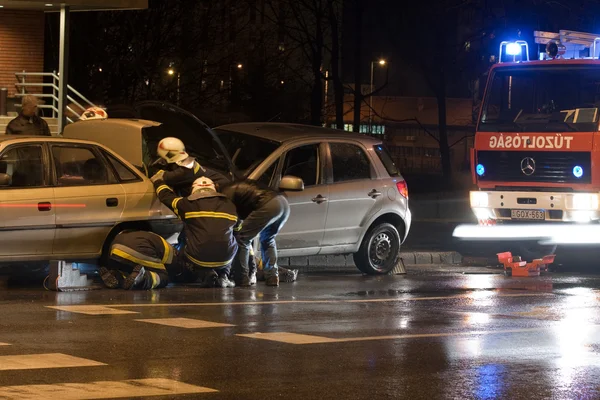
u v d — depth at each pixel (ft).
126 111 53.88
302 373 26.94
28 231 42.52
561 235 60.08
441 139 173.37
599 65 58.80
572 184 59.26
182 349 29.91
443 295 44.98
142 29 153.99
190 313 37.32
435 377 26.78
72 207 43.55
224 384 25.41
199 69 161.17
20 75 83.71
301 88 187.32
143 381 25.45
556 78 60.13
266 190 46.39
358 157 53.47
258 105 178.91
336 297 43.45
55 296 41.63
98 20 146.82
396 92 266.16
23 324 33.99
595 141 58.34
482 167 62.54
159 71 157.38
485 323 36.40
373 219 53.62
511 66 61.46
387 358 29.25
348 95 254.47
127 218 44.98
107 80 153.28
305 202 50.52
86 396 23.62
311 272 55.62
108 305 38.96
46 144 43.68
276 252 47.70
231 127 53.31
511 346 31.55
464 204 120.78
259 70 178.40
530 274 56.54
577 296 45.57
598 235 59.06
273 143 50.52
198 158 49.75
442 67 174.09
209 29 159.33
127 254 43.98
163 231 46.47
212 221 44.78
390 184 54.49
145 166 49.62
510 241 66.49
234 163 50.67
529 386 25.88
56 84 91.97
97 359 28.14
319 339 32.14
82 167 44.60
